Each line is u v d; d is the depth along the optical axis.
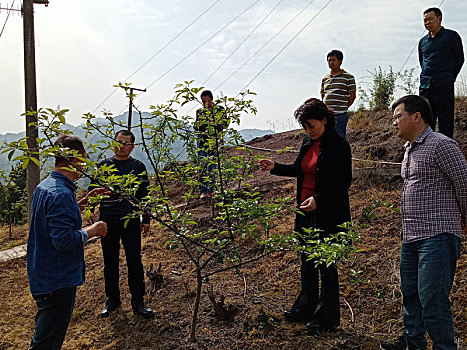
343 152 3.35
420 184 2.89
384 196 5.53
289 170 3.85
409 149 3.03
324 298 3.51
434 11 5.13
